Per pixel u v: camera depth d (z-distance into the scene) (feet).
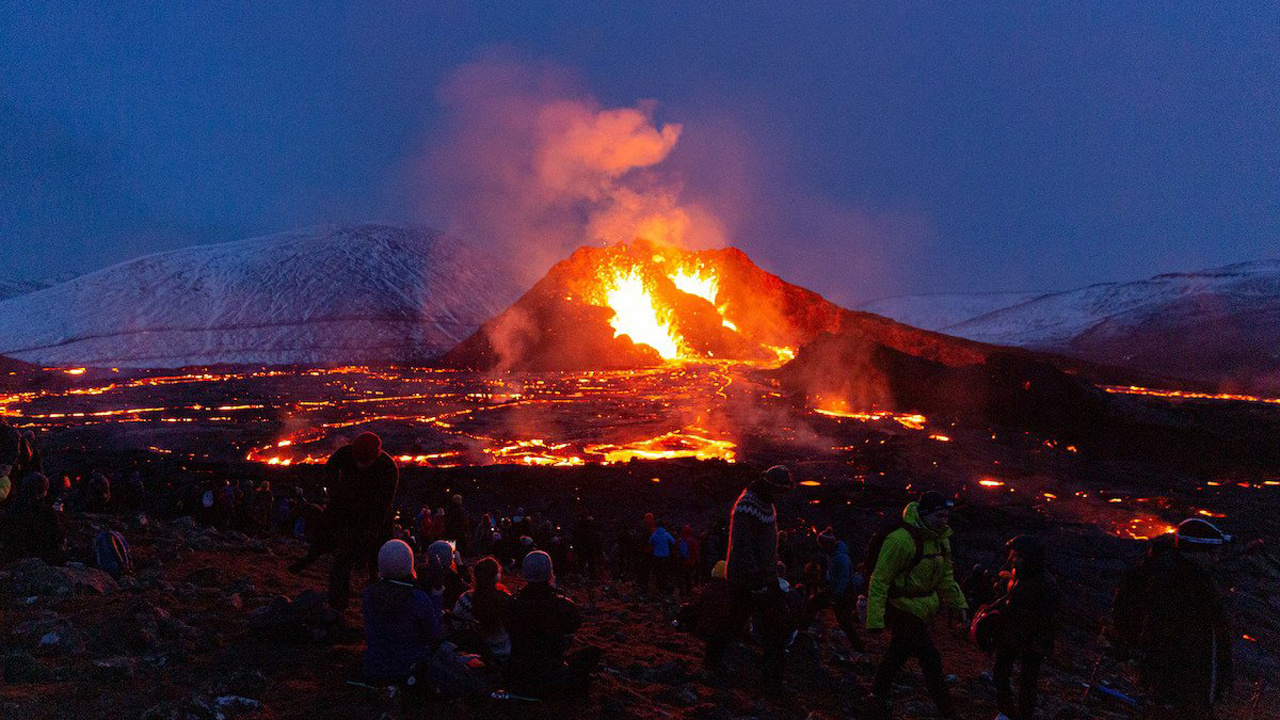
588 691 21.75
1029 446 179.11
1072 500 128.77
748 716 22.16
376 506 26.20
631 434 194.70
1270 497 135.13
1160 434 184.44
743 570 24.25
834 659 30.60
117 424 204.64
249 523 63.93
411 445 177.06
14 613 23.49
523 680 20.92
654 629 32.91
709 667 25.44
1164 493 136.67
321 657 22.39
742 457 163.02
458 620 23.11
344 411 233.55
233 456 163.73
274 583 31.14
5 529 29.32
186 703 18.04
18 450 36.04
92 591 26.53
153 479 98.94
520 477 108.58
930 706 25.20
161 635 22.80
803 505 101.86
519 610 21.26
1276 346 520.42
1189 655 21.45
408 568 20.89
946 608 48.42
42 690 18.52
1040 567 22.90
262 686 20.06
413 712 19.36
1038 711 26.86
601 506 101.96
